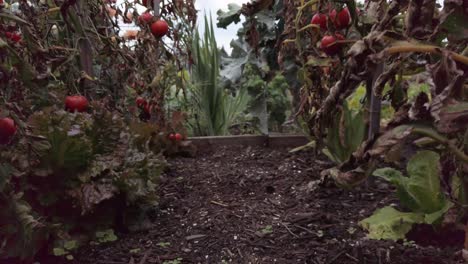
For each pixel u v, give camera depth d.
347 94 1.80
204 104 4.01
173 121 3.42
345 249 1.91
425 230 2.03
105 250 2.02
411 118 1.42
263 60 3.79
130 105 3.08
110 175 2.07
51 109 2.03
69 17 2.48
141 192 2.17
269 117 4.02
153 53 2.66
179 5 2.84
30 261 1.84
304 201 2.45
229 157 3.37
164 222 2.30
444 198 1.93
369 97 2.47
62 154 1.93
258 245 2.00
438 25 1.34
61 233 1.93
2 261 1.83
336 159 2.69
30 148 1.62
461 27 1.33
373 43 1.44
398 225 1.97
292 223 2.19
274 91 3.92
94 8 2.55
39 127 1.91
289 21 2.54
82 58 2.58
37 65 2.00
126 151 2.24
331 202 2.41
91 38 2.62
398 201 2.36
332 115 2.02
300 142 3.62
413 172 2.01
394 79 1.85
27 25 1.81
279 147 3.62
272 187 2.63
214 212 2.37
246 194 2.60
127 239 2.13
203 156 3.44
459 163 1.53
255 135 3.69
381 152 1.43
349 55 1.46
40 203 1.96
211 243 2.05
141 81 2.87
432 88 1.29
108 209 2.14
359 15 2.06
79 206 2.06
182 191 2.68
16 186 1.91
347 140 2.61
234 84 4.09
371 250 1.89
